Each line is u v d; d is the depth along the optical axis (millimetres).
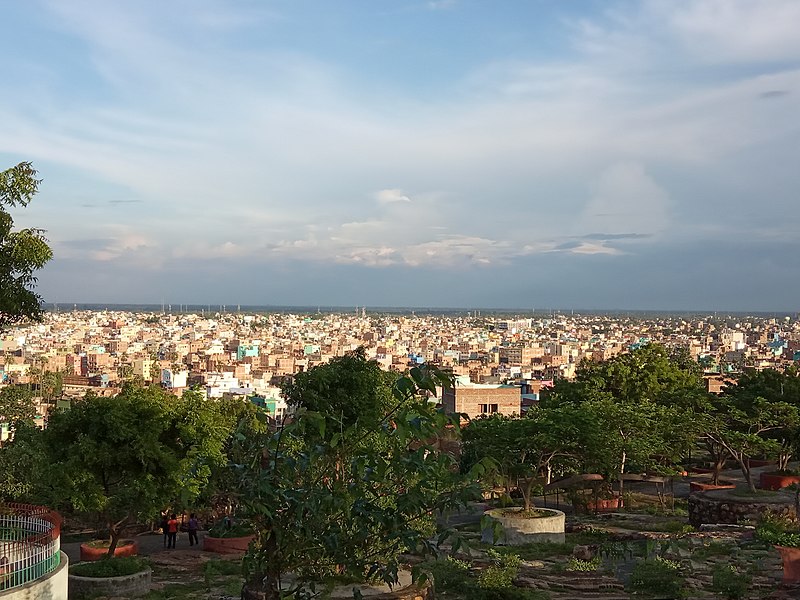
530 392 101562
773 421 43656
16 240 23688
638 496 46688
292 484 11281
